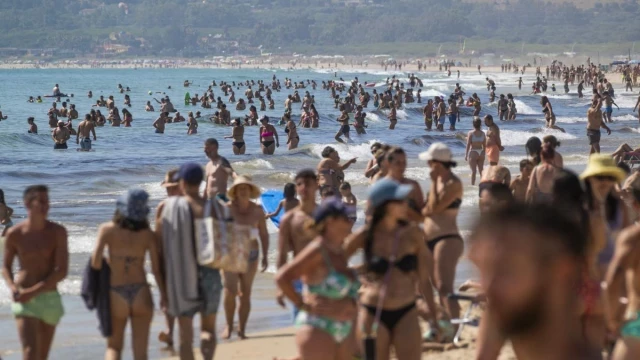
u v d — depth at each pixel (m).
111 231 22.77
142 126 147.75
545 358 6.20
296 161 97.81
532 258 5.87
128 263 22.95
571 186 18.91
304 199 23.75
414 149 113.75
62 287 38.12
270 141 101.56
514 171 86.12
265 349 28.47
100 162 96.12
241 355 27.75
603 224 19.78
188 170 23.66
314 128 143.50
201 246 23.19
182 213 23.34
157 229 24.02
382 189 19.53
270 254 44.47
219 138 127.19
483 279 6.00
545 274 5.89
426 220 26.11
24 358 23.03
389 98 178.50
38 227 23.56
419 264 20.12
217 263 23.16
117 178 84.56
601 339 17.78
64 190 75.25
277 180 80.50
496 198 23.80
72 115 156.75
